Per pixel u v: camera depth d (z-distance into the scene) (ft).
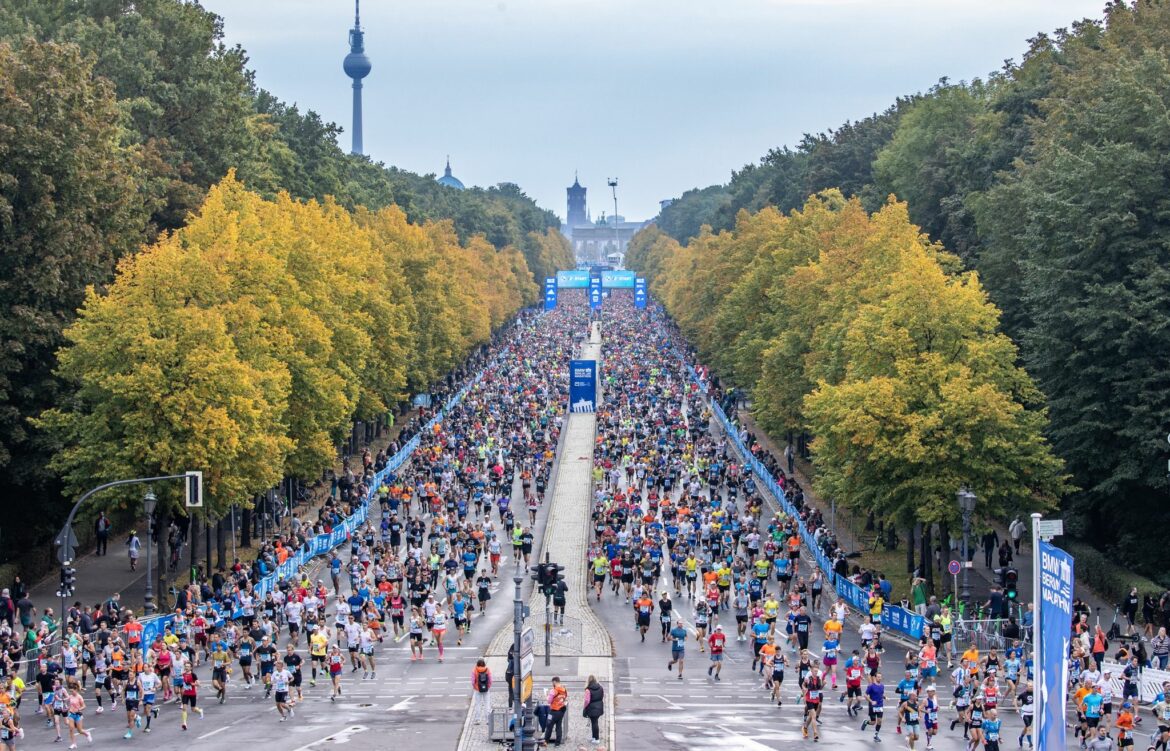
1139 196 275.80
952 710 199.11
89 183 296.30
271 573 276.41
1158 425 262.06
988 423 257.34
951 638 225.15
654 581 272.51
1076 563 285.02
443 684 217.36
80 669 211.20
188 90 447.42
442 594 288.92
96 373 259.39
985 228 364.79
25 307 276.00
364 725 187.52
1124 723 168.35
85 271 295.69
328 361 366.43
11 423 276.21
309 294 361.71
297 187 607.78
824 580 299.79
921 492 261.65
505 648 244.63
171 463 258.57
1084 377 276.21
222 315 281.13
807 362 367.04
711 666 223.30
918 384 265.95
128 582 290.97
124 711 200.23
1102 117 287.89
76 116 292.61
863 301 335.26
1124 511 284.82
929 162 487.20
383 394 455.22
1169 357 267.59
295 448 305.73
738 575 270.05
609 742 177.68
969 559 268.00
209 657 237.66
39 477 284.61
